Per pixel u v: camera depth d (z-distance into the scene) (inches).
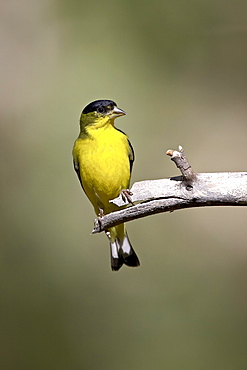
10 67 583.2
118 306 505.0
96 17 599.2
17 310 505.7
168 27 606.2
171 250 527.5
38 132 558.6
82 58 584.4
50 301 507.8
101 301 507.2
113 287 512.7
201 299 506.9
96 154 340.2
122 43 592.7
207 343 484.1
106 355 485.4
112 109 342.6
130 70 585.9
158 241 529.7
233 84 596.7
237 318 497.7
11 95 573.9
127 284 512.7
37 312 505.0
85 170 343.9
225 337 487.2
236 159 561.6
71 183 540.1
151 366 477.7
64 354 490.0
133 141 561.9
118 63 587.2
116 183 343.0
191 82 592.7
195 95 587.8
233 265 520.1
